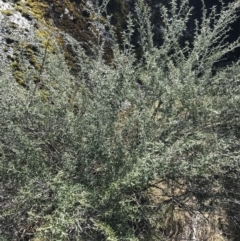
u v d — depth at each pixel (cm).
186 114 272
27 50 313
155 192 296
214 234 300
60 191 204
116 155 243
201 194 267
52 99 255
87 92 259
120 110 250
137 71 267
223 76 265
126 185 222
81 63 268
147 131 247
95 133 231
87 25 369
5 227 233
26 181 228
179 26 259
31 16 340
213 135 254
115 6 401
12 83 247
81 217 225
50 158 258
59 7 362
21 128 247
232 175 271
